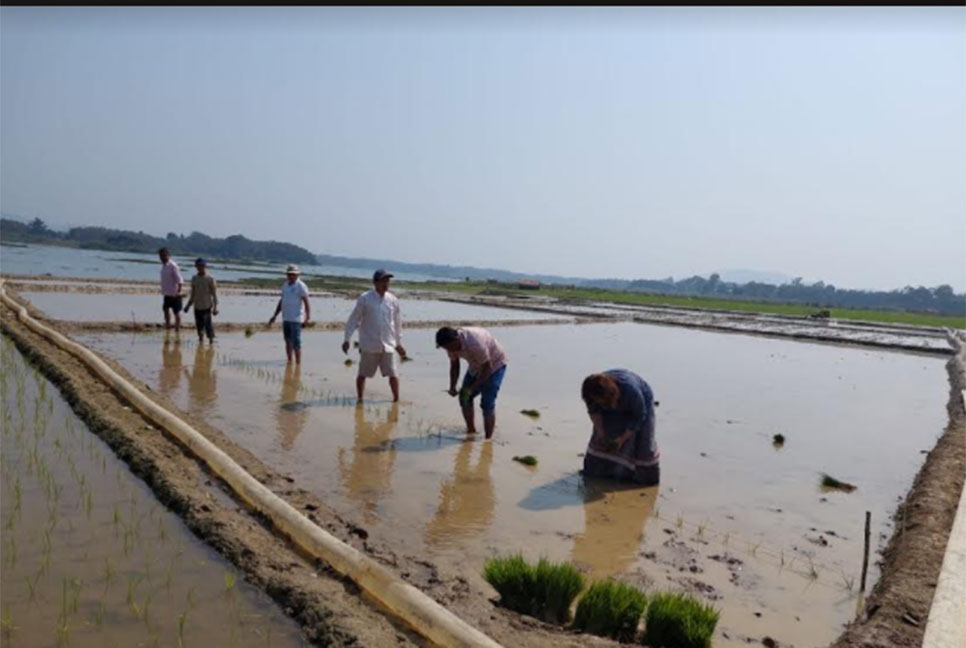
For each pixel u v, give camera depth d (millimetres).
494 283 75438
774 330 30203
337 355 14719
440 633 3646
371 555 4746
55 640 3506
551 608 4285
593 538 5609
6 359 10984
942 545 5445
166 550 4613
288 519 4977
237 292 33406
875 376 17812
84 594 3977
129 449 6500
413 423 9062
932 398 14617
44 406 8203
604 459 7195
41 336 13133
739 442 9414
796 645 4137
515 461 7652
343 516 5602
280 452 7301
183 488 5582
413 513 5848
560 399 11594
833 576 5168
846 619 4504
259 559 4477
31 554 4426
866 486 7656
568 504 6383
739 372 16891
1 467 6031
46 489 5566
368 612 3949
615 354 19047
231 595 4090
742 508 6633
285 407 9422
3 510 5090
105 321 17062
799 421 11203
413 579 4445
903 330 36750
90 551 4523
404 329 21547
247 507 5438
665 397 12656
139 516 5152
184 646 3541
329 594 4070
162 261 15836
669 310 43500
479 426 9180
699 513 6406
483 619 3947
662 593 4496
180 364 12180
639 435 7102
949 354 24609
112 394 8820
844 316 48156
